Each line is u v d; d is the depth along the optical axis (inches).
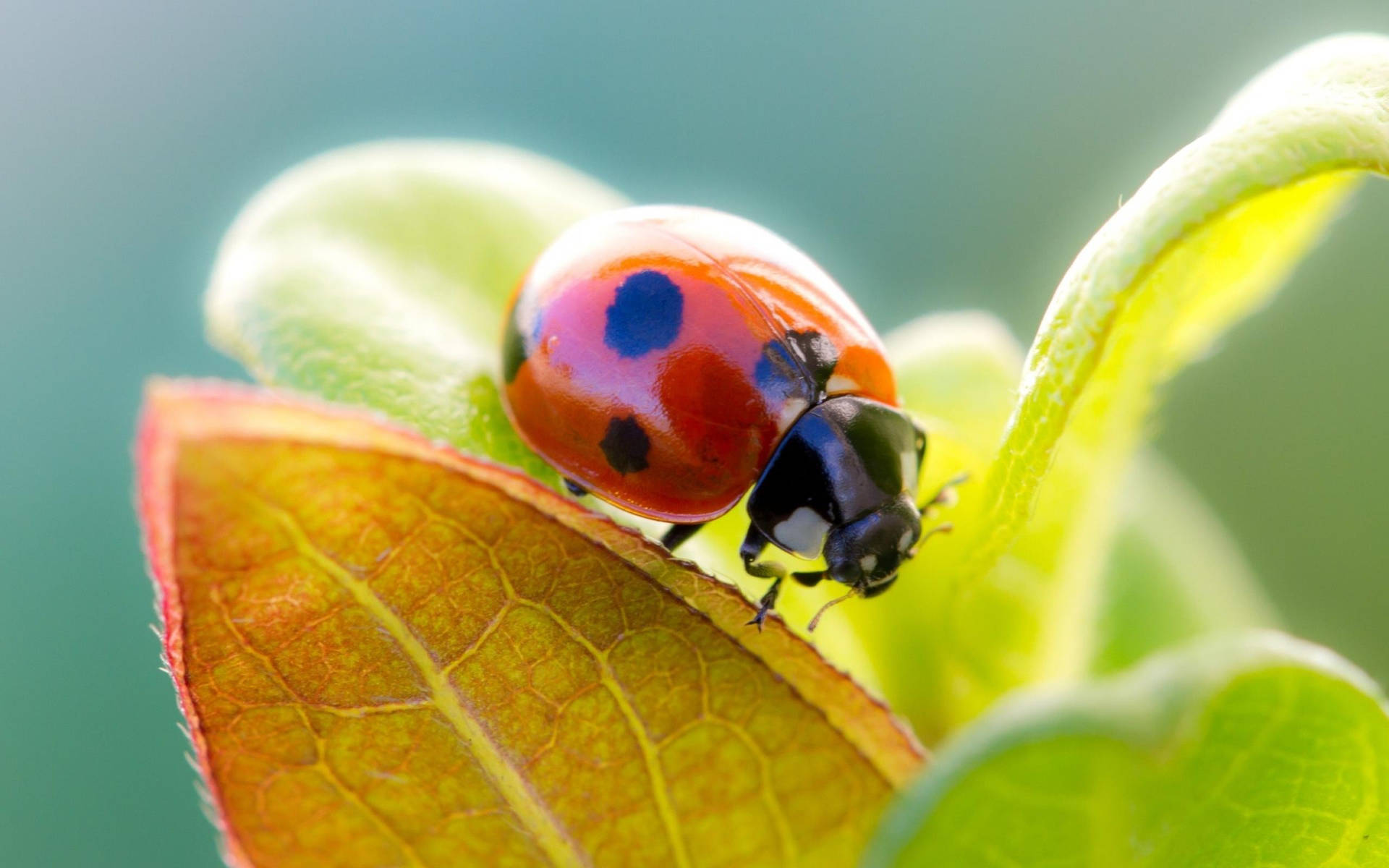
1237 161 2.2
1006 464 2.2
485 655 2.2
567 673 2.2
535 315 2.5
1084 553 2.4
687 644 2.2
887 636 2.4
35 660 3.2
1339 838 2.1
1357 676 2.1
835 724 2.2
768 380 2.5
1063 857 1.9
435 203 2.6
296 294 2.4
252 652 2.2
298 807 2.2
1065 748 1.9
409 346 2.4
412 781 2.2
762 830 2.2
